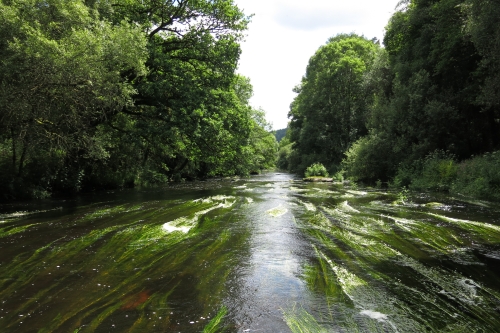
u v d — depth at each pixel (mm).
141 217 11289
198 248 7531
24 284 5371
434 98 23938
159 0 19891
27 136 14031
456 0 20953
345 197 17594
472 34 17141
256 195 19047
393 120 26844
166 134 18188
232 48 21312
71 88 12328
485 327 4059
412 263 6488
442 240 8180
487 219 10664
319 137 49500
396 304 4695
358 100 47281
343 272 5965
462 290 5184
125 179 25453
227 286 5355
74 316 4297
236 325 4090
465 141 24219
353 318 4273
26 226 9688
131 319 4223
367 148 28312
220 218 11219
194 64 22047
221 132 20188
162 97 19203
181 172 37625
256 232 9125
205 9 20469
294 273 5953
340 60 47344
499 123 23891
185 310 4492
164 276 5785
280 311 4473
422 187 21016
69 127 14492
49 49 10828
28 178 17281
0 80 11414
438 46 23641
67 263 6434
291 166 65750
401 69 27969
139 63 13492
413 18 27078
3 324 4074
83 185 21656
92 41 11641
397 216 11398
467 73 23625
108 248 7488
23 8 11422
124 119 22609
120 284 5406
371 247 7586
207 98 19734
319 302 4766
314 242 8055
